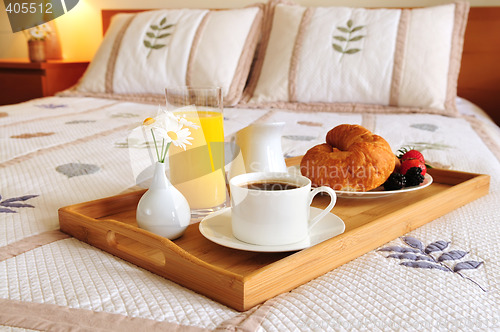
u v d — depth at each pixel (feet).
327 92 6.26
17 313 1.53
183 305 1.58
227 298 1.57
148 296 1.63
